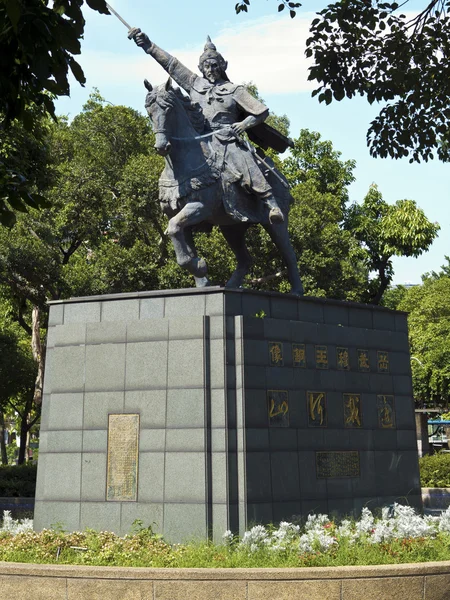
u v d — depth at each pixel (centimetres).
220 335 964
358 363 1108
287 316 1041
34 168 1766
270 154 2877
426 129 1418
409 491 1132
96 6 579
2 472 2091
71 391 1020
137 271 2347
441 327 3316
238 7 1279
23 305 2589
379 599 705
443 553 802
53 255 2306
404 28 1329
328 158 3144
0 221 639
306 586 695
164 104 1017
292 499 970
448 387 3225
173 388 963
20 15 530
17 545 853
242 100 1095
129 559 800
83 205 2448
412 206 3023
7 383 2691
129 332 1002
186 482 930
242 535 903
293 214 2516
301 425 1006
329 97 1381
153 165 2395
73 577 715
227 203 1070
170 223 1045
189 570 702
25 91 614
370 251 3177
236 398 953
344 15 1305
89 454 990
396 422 1141
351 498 1045
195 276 1056
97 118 2741
